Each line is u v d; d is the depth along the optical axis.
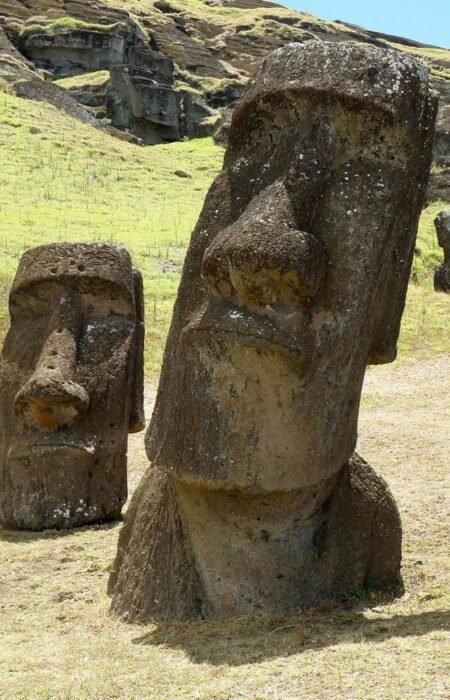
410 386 14.54
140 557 5.83
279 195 5.31
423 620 5.04
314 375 5.30
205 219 5.74
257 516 5.53
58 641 5.40
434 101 5.55
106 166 29.30
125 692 4.35
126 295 8.81
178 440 5.50
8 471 8.68
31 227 21.19
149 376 14.61
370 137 5.41
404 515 7.93
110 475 8.73
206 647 4.96
